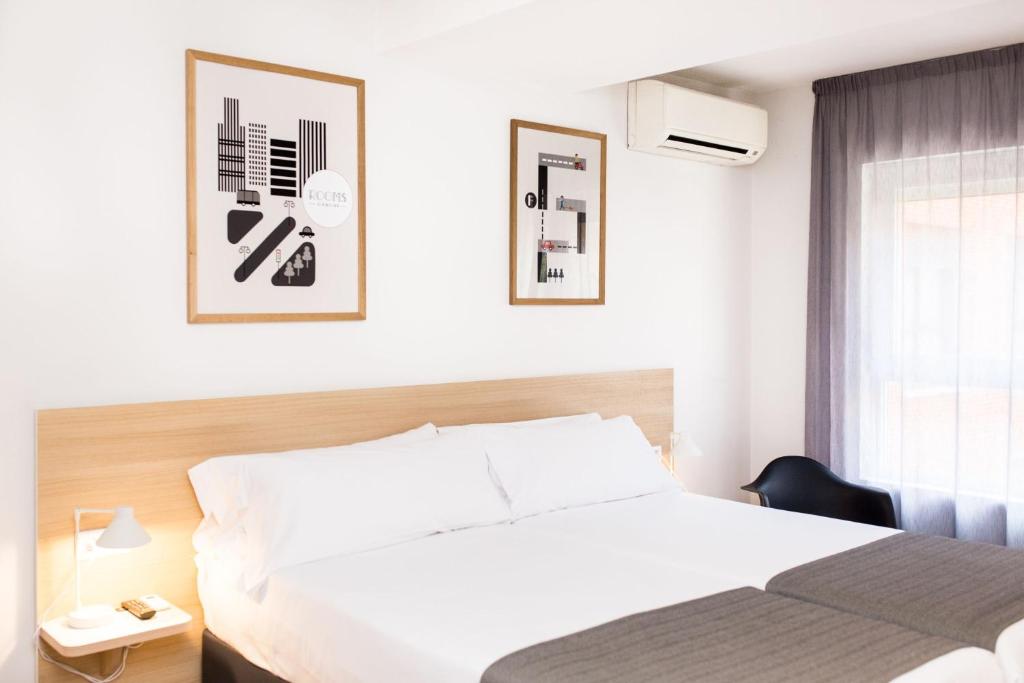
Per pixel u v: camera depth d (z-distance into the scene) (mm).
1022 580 2676
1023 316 4090
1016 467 4129
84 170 2791
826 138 4758
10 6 2639
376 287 3518
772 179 5102
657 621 2256
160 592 2947
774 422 5145
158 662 2945
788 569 2762
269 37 3189
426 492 3086
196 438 3016
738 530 3240
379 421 3479
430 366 3703
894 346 4539
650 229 4633
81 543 2771
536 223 4055
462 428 3562
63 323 2768
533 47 3336
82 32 2773
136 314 2912
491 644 2105
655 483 3820
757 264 5188
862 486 4305
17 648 2707
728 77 4758
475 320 3859
